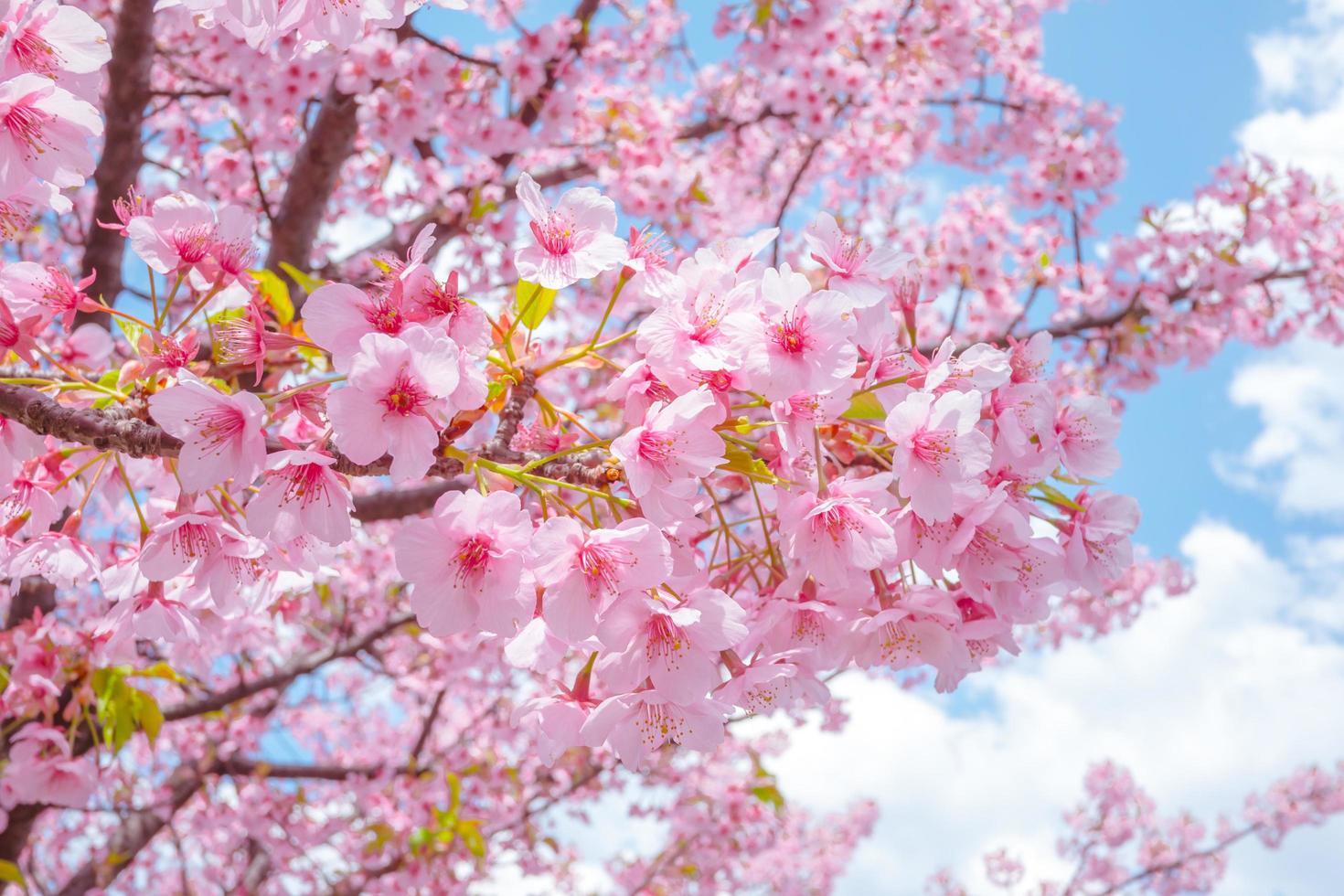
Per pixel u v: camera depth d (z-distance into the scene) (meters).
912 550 1.95
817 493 1.88
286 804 7.80
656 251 2.11
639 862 9.99
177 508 2.13
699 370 1.85
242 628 3.77
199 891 9.73
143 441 1.92
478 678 8.91
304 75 6.04
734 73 9.30
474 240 6.47
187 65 7.48
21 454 2.13
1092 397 2.19
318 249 7.40
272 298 2.81
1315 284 7.25
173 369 2.10
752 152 9.21
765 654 2.00
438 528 1.70
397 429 1.71
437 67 6.09
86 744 4.71
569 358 2.01
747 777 9.62
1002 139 8.41
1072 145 7.61
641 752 1.81
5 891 4.94
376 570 7.82
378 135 6.18
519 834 8.80
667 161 7.39
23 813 5.55
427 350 1.67
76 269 7.62
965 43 7.79
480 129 6.63
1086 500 2.17
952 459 1.82
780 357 1.81
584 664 2.07
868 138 8.47
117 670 3.76
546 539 1.67
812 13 7.16
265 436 1.83
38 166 1.96
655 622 1.76
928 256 7.72
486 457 1.89
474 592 1.73
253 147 6.57
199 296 2.40
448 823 7.20
